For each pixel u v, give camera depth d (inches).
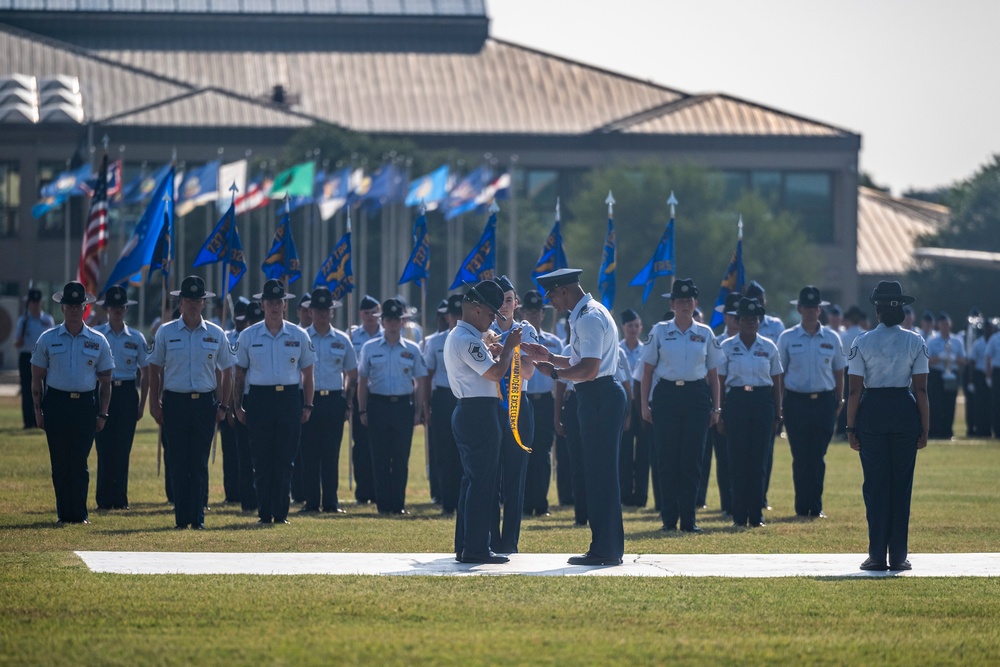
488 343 1423.5
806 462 1994.3
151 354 1712.6
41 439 3120.1
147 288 7032.5
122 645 979.9
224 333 1744.6
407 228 6599.4
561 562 1402.6
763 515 2009.1
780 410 1891.0
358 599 1160.2
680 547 1569.9
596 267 7372.1
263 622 1067.3
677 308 1765.5
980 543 1611.7
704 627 1072.8
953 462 2930.6
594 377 1376.7
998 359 3698.3
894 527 1370.6
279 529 1710.1
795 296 7504.9
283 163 7298.2
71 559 1380.4
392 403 1994.3
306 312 2165.4
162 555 1424.7
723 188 7691.9
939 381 3698.3
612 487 1392.7
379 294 6894.7
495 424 1385.3
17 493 2092.8
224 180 4291.3
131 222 7411.4
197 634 1022.4
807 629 1071.0
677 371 1760.6
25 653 953.5
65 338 1734.7
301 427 1952.5
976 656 980.6
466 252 7185.0
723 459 2059.5
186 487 1701.5
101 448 1971.0
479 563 1384.1
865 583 1279.5
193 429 1705.2
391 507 1999.3
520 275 7421.3
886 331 1387.8
